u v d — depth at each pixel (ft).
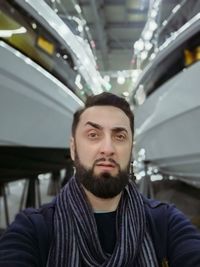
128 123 2.68
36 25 6.82
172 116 7.36
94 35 22.79
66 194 2.71
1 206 17.34
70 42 8.80
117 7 22.07
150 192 11.84
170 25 9.55
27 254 2.44
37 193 14.75
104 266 2.40
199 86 6.04
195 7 7.56
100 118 2.62
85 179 2.56
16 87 5.81
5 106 5.69
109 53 26.66
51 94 6.97
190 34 7.30
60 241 2.50
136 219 2.66
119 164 2.56
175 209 2.99
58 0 9.68
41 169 11.68
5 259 2.39
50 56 7.48
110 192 2.53
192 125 6.67
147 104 10.99
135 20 23.56
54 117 7.19
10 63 5.66
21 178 12.52
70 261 2.43
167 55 8.75
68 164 11.72
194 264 2.55
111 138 2.59
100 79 13.70
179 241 2.71
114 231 2.59
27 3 6.38
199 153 6.97
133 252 2.49
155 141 9.39
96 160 2.54
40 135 6.80
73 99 8.34
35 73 6.38
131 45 26.09
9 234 2.57
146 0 20.11
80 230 2.50
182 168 8.82
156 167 11.18
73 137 2.77
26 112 6.20
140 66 15.15
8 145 6.23
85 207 2.57
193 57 7.41
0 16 5.76
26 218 2.68
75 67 9.55
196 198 13.75
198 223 10.78
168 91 7.77
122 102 2.75
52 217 2.66
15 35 6.10
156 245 2.69
